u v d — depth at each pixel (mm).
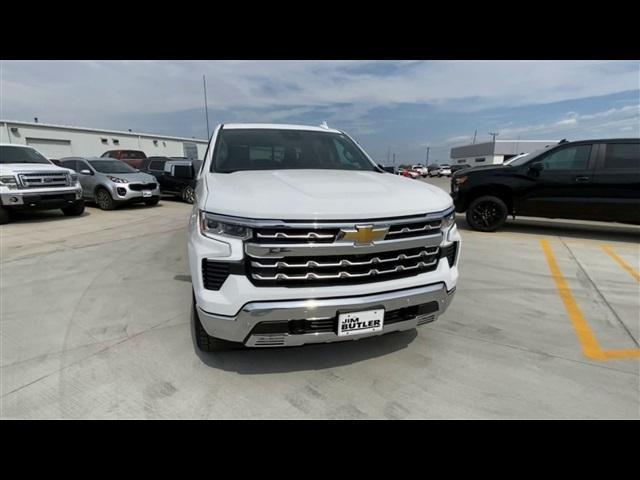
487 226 7191
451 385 2330
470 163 60844
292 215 1888
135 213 9781
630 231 7465
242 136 3414
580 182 6363
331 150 3521
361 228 1928
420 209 2141
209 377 2363
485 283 4250
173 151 36219
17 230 7195
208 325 2033
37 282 4113
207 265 2010
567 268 4859
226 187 2232
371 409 2115
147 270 4555
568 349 2793
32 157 8742
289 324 1981
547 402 2188
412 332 3002
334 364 2529
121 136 30781
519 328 3121
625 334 3043
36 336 2877
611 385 2354
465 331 3051
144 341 2799
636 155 6094
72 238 6430
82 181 10617
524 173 6766
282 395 2211
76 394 2188
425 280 2199
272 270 1923
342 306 1966
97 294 3752
